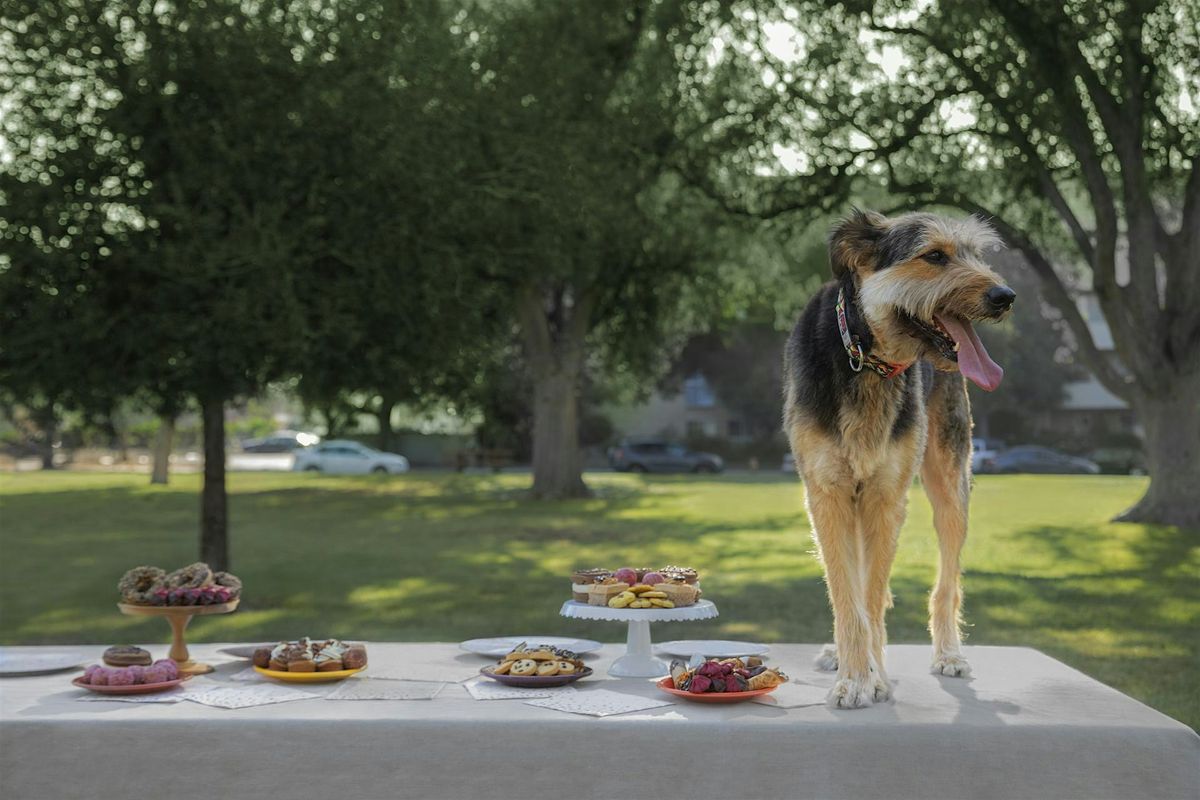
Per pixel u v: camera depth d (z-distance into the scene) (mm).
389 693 4395
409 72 13328
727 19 23281
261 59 12102
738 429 71250
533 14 21031
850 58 23109
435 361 13070
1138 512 22250
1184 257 21406
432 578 15320
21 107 12109
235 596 5172
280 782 3873
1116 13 19656
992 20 21328
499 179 14664
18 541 20906
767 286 33219
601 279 28781
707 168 25562
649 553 18125
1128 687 8500
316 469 50750
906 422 4473
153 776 3895
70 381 11820
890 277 4113
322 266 12633
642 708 4117
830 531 4445
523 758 3852
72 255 11492
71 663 5070
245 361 11805
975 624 11383
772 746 3838
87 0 11961
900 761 3830
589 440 59469
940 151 23688
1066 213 21406
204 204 12062
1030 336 60594
